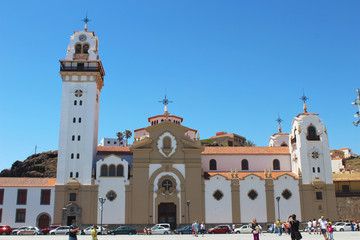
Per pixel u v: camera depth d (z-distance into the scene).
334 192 76.31
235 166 82.31
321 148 78.88
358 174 82.44
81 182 73.69
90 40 82.31
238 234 58.72
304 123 80.00
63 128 76.31
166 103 79.50
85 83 79.00
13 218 71.00
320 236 50.12
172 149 76.06
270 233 61.19
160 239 45.50
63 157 74.75
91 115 77.50
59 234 63.50
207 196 74.62
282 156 83.56
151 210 72.81
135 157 75.31
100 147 84.25
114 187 73.69
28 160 123.56
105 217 72.12
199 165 75.62
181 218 72.75
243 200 75.00
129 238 49.16
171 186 74.44
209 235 55.69
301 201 75.56
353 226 67.25
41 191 72.69
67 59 79.88
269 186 75.88
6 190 72.19
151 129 77.00
